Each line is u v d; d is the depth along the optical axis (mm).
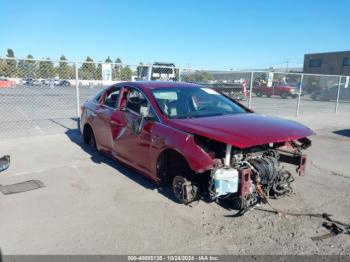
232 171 3506
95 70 9547
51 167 5586
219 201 4113
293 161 4281
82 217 3705
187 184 3865
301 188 4695
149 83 5078
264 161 3846
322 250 3064
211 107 4754
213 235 3322
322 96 23828
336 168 5852
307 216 3768
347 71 49125
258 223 3580
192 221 3619
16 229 3426
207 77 13320
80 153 6508
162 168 4211
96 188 4602
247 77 16891
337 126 11445
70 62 8672
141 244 3150
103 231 3393
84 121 6602
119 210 3891
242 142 3342
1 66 8336
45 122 10555
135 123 4547
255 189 3768
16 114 12586
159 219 3662
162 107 4352
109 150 5559
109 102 5719
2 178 5023
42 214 3779
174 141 3816
